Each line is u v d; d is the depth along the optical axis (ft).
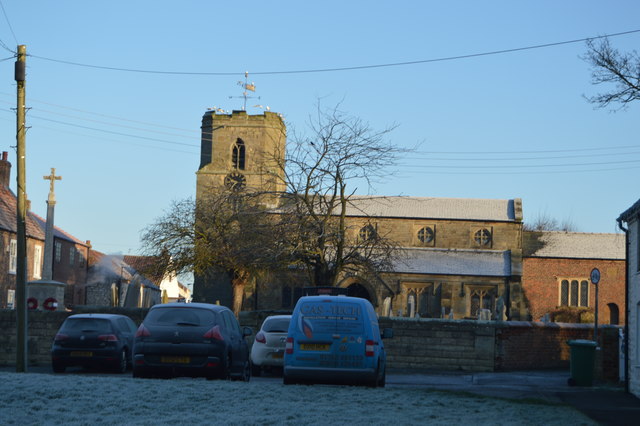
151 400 43.01
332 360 57.72
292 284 204.54
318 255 134.41
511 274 214.07
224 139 245.04
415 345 104.83
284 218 134.82
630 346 73.46
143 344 59.52
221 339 60.03
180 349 59.16
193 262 175.94
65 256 206.39
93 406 40.40
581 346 77.92
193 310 61.21
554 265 230.07
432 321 104.73
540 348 108.27
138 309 110.42
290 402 44.57
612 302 227.81
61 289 125.08
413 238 226.79
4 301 168.45
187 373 59.57
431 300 214.28
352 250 142.92
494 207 231.91
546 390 70.23
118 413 38.68
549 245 233.14
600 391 72.59
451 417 41.14
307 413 39.83
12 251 174.50
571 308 226.79
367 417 39.11
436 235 226.79
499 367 103.50
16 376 53.42
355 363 57.62
